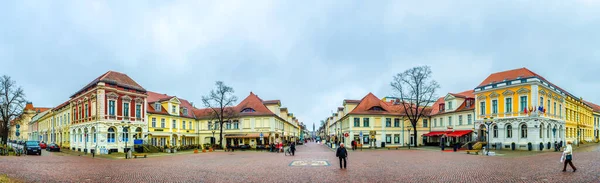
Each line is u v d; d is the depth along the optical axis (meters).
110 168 23.89
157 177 18.81
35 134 89.25
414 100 62.00
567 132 56.53
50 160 31.86
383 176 18.39
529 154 36.78
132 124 49.38
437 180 16.88
